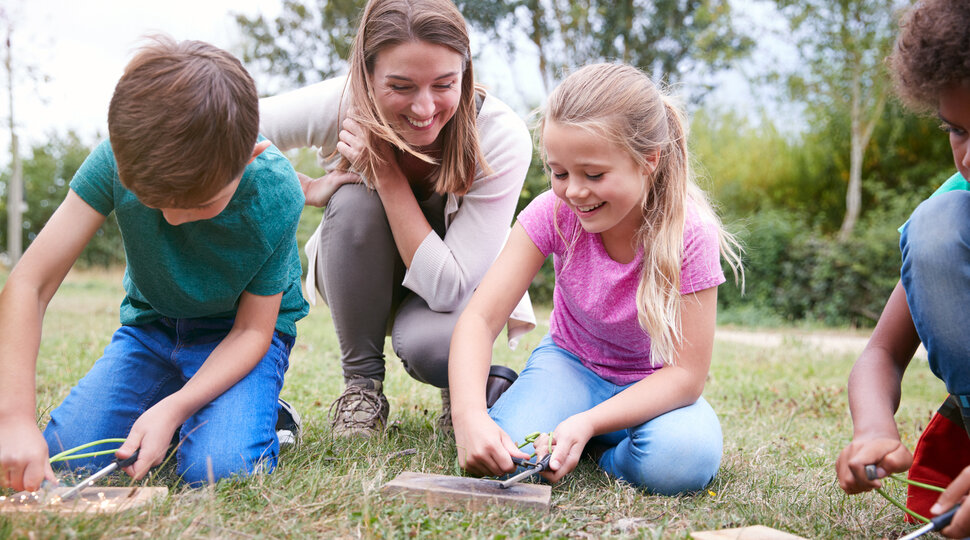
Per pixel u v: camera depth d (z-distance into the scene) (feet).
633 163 6.36
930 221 5.18
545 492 5.85
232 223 6.41
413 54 7.02
